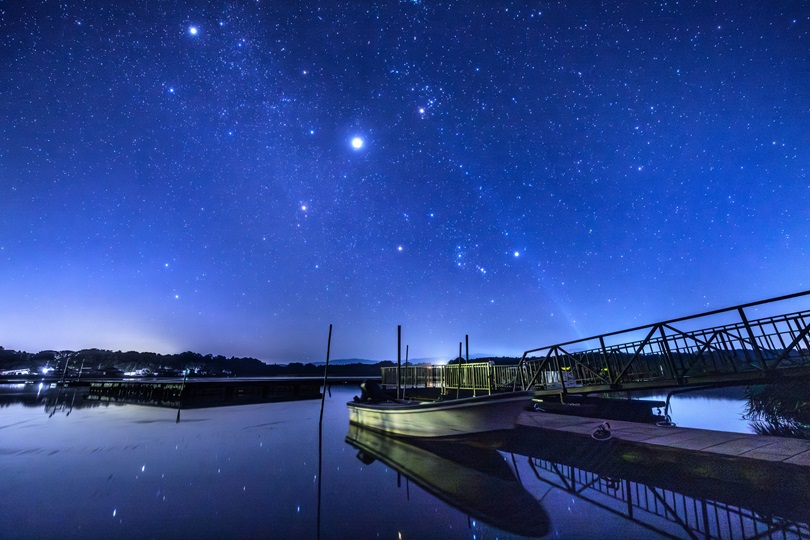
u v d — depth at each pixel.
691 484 6.43
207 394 32.19
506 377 17.94
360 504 6.49
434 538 5.09
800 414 10.49
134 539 5.26
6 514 6.21
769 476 6.01
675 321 11.05
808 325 8.64
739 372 9.55
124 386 37.06
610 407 15.05
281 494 7.11
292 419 19.06
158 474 8.60
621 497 6.10
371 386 16.67
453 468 8.60
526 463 8.55
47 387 45.16
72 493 7.29
